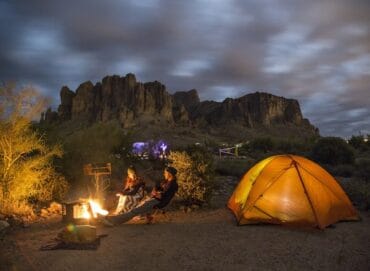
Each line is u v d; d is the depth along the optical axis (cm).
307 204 779
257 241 676
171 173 855
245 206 812
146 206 812
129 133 1730
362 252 618
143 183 920
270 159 861
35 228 777
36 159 989
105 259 580
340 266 557
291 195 793
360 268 550
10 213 858
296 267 551
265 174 832
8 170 946
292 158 840
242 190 892
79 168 1242
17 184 929
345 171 1661
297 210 779
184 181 974
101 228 780
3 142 948
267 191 808
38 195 1016
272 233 730
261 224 800
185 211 938
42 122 1243
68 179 1224
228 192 1254
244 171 1703
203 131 15812
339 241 679
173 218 870
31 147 993
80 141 1319
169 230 758
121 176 1452
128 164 1608
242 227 779
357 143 3809
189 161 984
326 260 580
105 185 1249
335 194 823
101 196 1080
